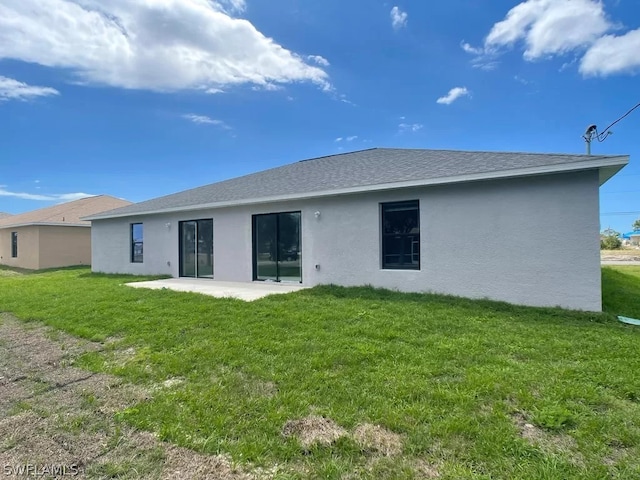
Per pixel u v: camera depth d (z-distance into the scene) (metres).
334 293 7.79
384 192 8.09
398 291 7.84
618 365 3.70
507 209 6.68
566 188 6.18
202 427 2.72
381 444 2.43
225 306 6.68
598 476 2.08
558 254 6.24
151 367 4.02
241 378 3.60
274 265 10.11
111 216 13.77
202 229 11.68
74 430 2.79
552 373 3.50
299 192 8.99
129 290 8.91
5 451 2.55
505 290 6.68
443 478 2.09
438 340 4.56
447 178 6.99
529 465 2.18
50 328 5.89
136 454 2.45
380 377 3.47
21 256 20.14
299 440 2.51
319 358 4.01
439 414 2.77
